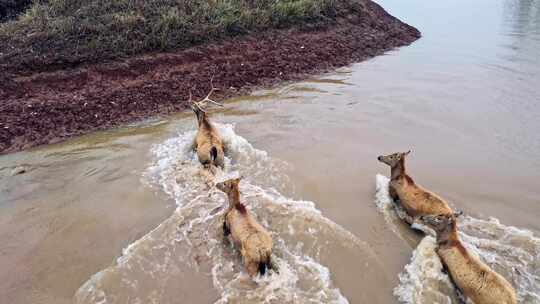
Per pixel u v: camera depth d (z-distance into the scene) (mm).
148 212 7375
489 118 11148
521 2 34562
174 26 16016
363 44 19750
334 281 5691
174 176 8477
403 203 7000
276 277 5660
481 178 8195
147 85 13492
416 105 12234
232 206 6375
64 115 11688
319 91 13906
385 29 22312
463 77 14883
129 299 5480
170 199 7715
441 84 14195
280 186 8000
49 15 15828
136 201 7711
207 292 5535
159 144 10141
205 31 16375
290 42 17828
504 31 23031
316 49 17812
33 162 9562
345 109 12070
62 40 14250
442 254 5637
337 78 15445
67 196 8023
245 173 8492
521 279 5566
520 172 8391
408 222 6926
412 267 5895
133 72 13945
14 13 17531
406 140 9953
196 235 6598
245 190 7785
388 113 11672
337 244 6355
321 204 7453
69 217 7355
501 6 32938
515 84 13820
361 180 8203
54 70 13227
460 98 12719
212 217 7020
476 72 15422
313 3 20797
